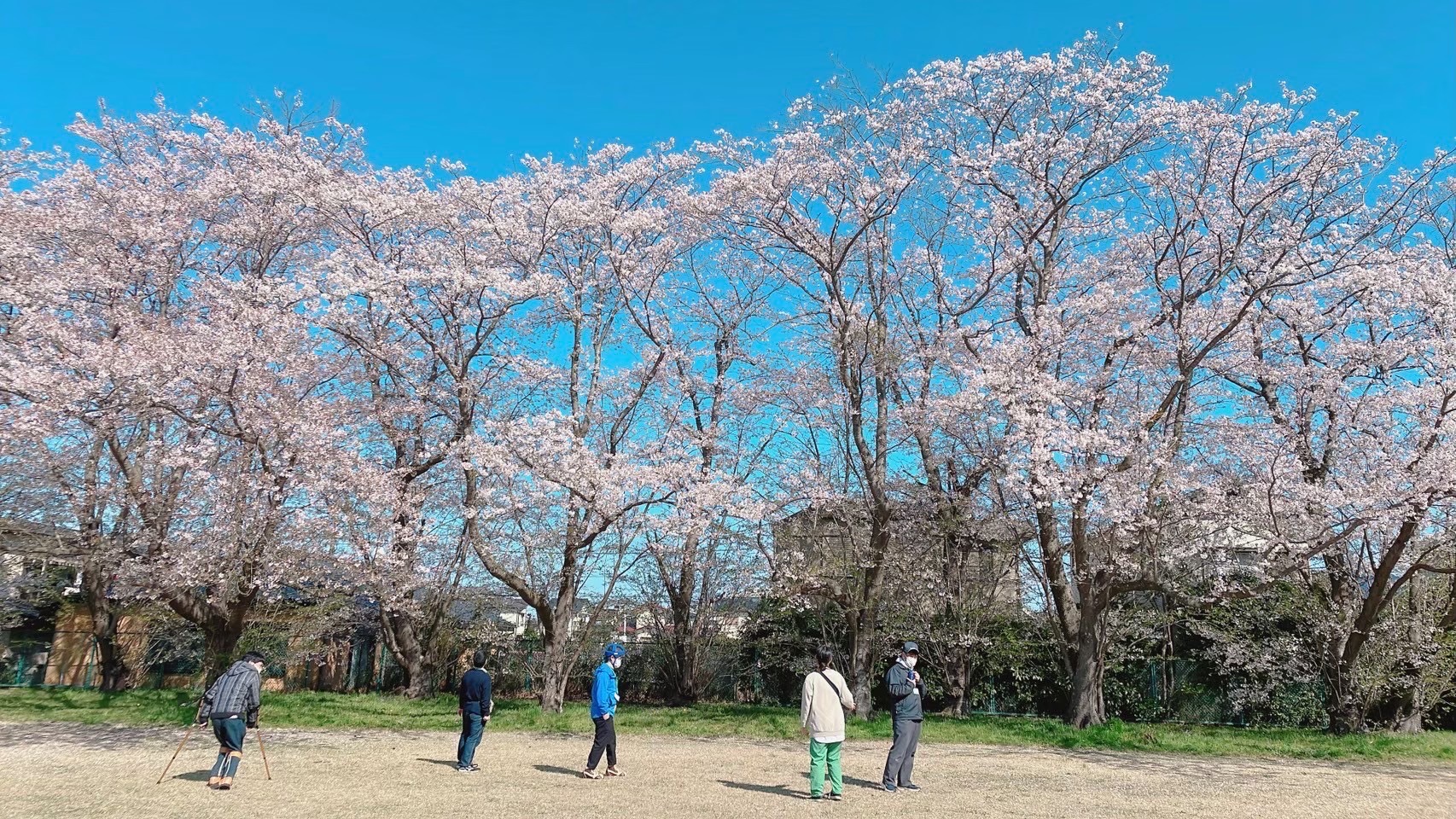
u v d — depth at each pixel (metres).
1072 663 16.81
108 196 15.24
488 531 16.50
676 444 16.20
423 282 13.97
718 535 18.11
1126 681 18.44
